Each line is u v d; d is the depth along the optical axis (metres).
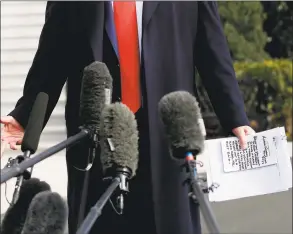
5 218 1.81
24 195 1.81
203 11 2.10
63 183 3.87
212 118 4.09
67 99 2.13
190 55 2.07
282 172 1.94
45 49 2.12
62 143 1.68
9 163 1.57
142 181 2.06
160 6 2.04
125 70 2.07
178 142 1.67
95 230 2.09
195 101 1.74
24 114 2.05
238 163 1.97
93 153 1.92
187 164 1.62
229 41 4.74
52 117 4.51
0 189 3.62
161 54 2.03
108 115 1.72
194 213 2.04
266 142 1.98
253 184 1.95
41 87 2.09
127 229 2.07
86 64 2.08
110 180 1.71
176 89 2.01
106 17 2.09
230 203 4.07
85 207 2.05
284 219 4.02
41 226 1.57
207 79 2.10
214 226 1.36
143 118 2.05
